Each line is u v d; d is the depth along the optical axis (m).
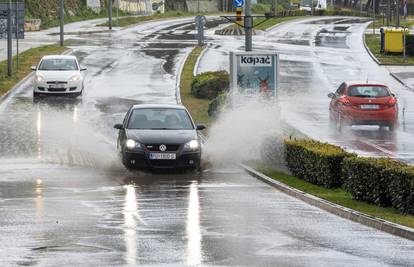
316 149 39.28
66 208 32.09
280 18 198.38
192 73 95.69
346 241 26.00
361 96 61.78
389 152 51.72
